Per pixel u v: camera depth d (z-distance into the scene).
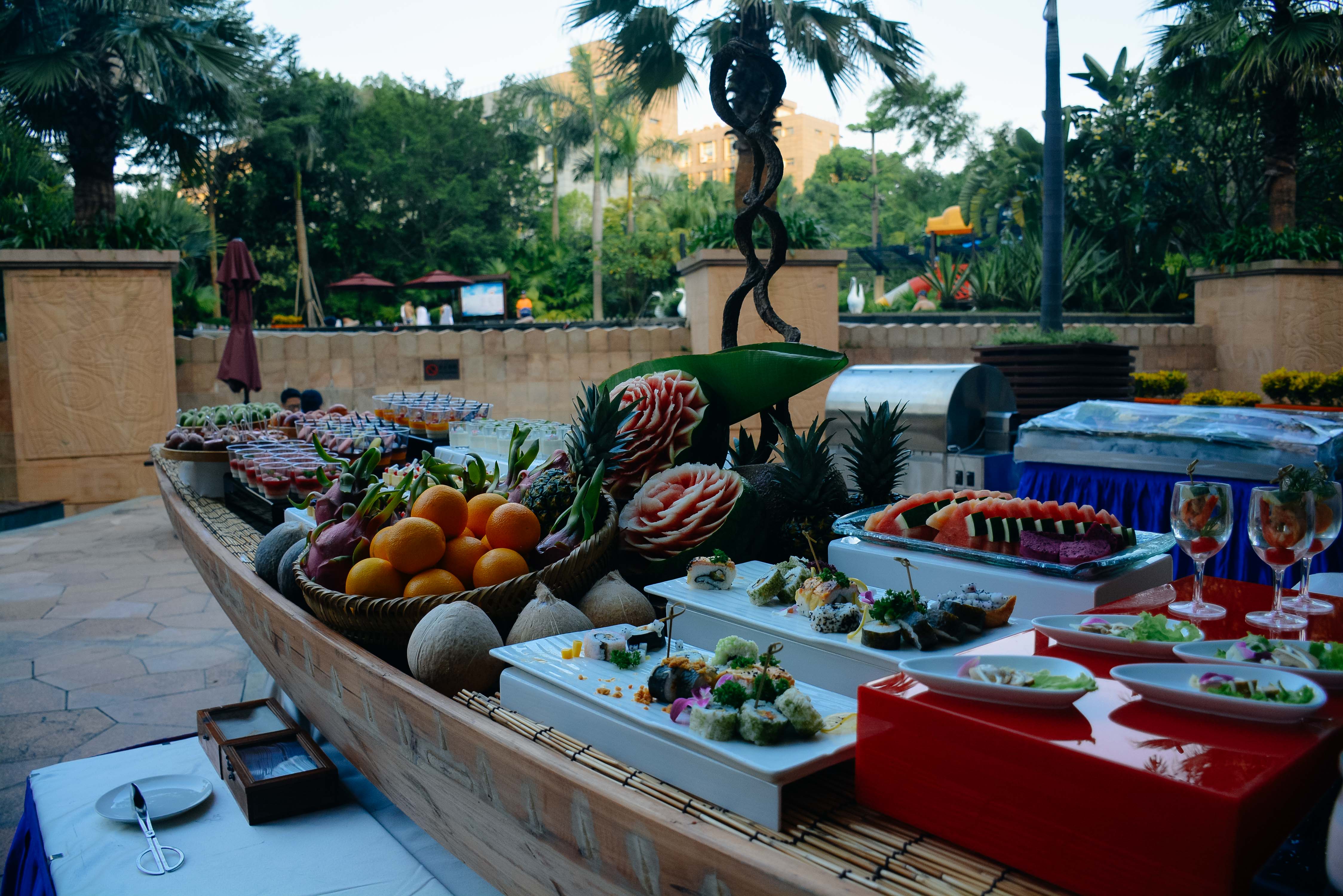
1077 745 0.88
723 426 2.40
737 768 1.03
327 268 37.31
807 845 0.97
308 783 1.80
